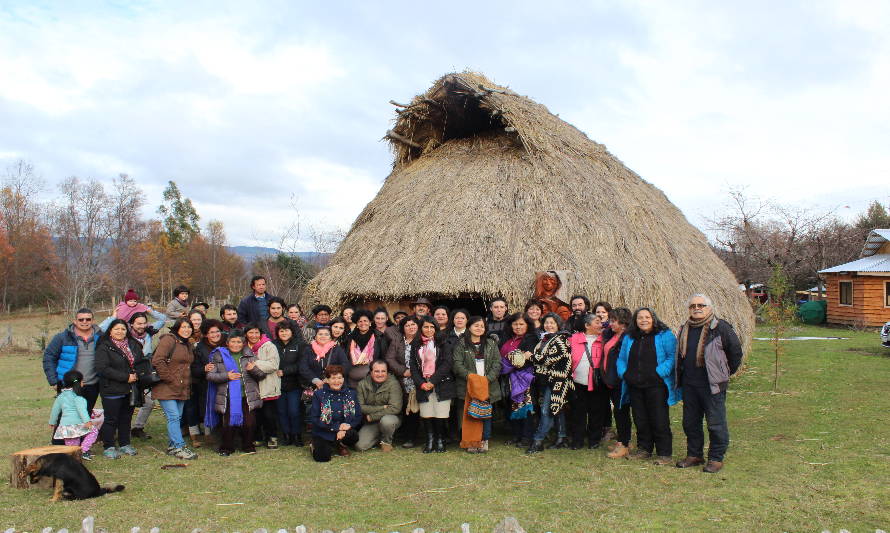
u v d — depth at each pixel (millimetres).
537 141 11109
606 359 6785
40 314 38469
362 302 9977
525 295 8500
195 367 7430
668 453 6344
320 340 7617
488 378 7016
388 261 9617
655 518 4664
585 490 5449
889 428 7387
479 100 11633
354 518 4797
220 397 7176
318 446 6777
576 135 12570
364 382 7328
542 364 6941
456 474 6078
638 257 9633
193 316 8141
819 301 25891
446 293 8680
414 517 4789
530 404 7008
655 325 6406
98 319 34344
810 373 11992
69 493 5383
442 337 7234
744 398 9719
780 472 5777
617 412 6719
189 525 4680
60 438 6379
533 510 4910
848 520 4488
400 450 7250
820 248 27922
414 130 12953
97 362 6859
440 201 10461
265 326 8250
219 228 55062
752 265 29000
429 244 9523
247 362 7246
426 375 7102
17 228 41938
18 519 4852
